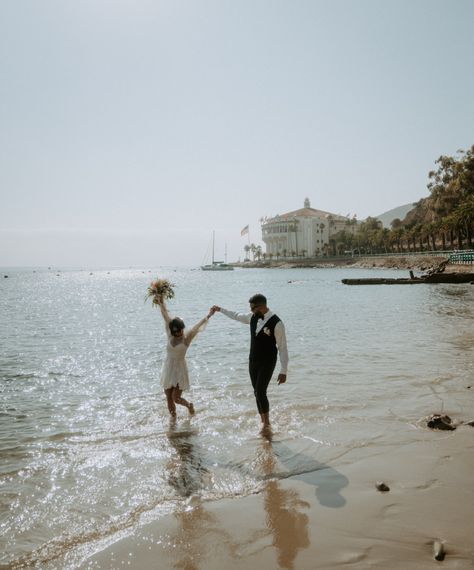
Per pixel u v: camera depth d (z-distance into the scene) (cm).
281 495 380
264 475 423
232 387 774
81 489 396
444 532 318
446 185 9881
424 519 336
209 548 303
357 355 1029
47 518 346
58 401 705
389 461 450
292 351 1095
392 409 629
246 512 352
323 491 386
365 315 1991
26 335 1549
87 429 565
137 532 324
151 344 1326
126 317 2302
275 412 621
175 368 609
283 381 557
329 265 17162
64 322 2036
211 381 821
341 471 428
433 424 550
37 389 786
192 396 716
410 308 2281
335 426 561
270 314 567
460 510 349
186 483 407
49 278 16088
